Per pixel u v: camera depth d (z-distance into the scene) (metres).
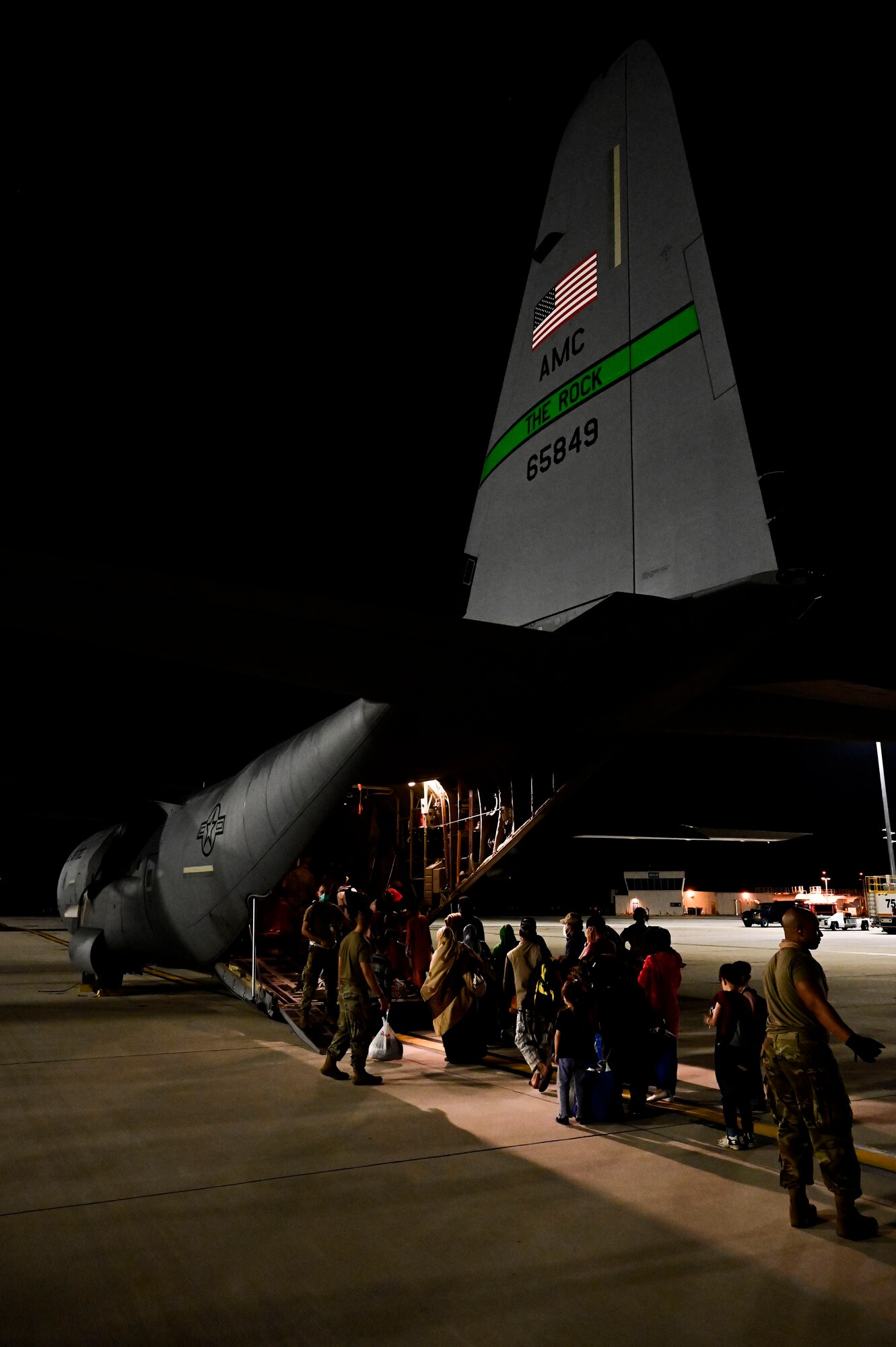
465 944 8.59
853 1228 3.94
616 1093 5.91
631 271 6.12
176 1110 6.23
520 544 6.96
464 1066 7.79
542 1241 3.93
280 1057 8.14
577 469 6.40
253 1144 5.40
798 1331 3.15
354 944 7.21
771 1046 4.19
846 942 28.44
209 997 12.49
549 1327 3.19
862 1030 9.83
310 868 11.89
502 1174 4.84
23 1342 3.08
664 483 5.60
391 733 7.94
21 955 20.30
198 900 10.48
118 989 12.79
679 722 6.45
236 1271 3.64
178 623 4.66
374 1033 8.30
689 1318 3.25
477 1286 3.51
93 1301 3.39
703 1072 7.68
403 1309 3.32
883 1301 3.38
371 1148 5.32
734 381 5.21
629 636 4.81
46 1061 7.97
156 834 12.29
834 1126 3.98
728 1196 4.50
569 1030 5.91
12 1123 5.88
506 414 7.47
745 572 4.98
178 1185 4.66
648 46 6.18
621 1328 3.17
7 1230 4.08
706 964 19.11
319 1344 3.07
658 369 5.76
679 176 5.80
